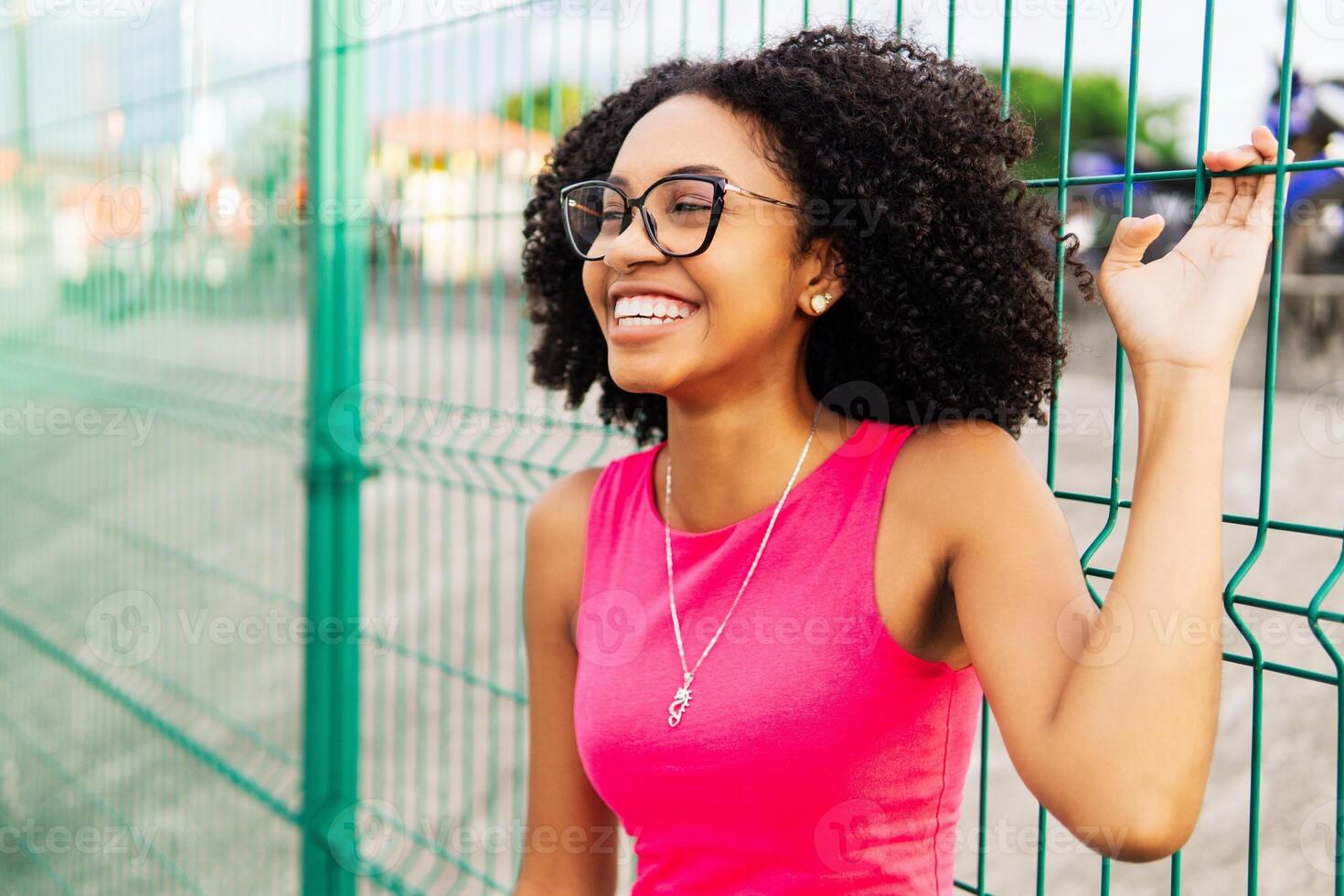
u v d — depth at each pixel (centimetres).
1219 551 106
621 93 163
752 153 130
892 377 145
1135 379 115
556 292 174
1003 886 270
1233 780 302
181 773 337
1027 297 137
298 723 341
